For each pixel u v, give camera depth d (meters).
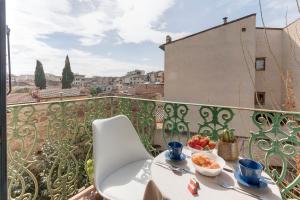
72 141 2.33
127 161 1.88
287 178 1.95
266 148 1.87
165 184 1.09
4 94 0.91
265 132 1.87
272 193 1.02
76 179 2.41
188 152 1.53
